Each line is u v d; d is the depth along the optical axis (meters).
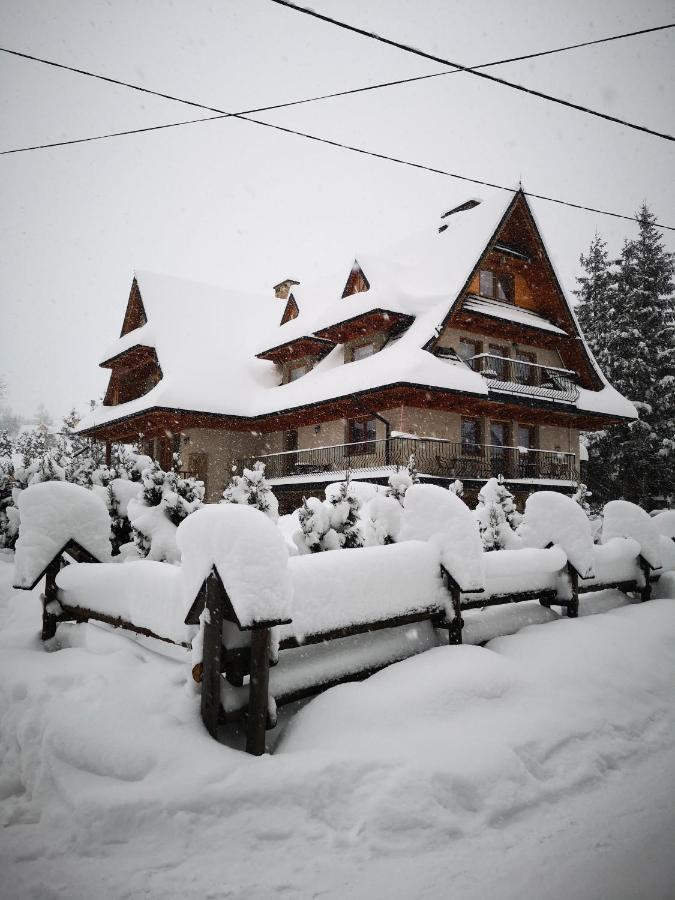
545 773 3.06
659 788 3.06
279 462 23.62
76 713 3.11
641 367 30.27
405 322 19.91
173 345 25.06
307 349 23.45
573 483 21.50
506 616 5.16
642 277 31.66
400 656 3.99
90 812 2.46
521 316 21.72
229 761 2.68
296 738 3.07
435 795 2.64
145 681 3.38
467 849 2.44
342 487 5.97
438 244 22.59
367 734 3.03
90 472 12.31
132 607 3.69
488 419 20.62
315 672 3.48
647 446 29.31
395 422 18.81
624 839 2.58
